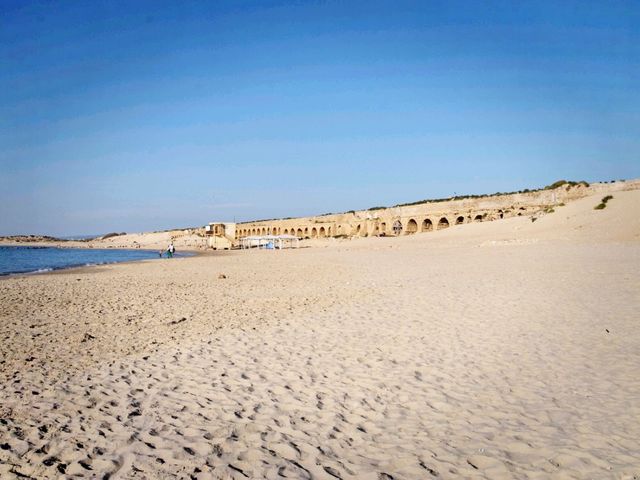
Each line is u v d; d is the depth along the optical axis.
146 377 6.86
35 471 4.12
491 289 14.69
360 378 6.60
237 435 4.90
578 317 9.98
